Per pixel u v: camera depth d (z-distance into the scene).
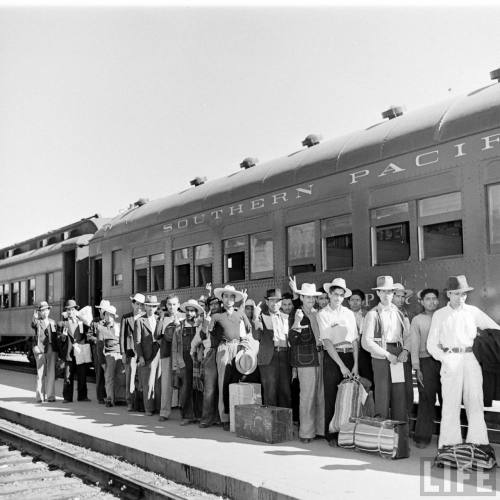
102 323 10.07
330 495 4.47
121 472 5.99
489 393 5.52
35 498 5.38
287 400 7.09
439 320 5.51
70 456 6.42
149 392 8.61
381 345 6.13
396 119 7.47
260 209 8.99
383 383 6.15
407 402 6.25
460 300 5.45
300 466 5.40
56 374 11.13
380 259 7.22
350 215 7.59
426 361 6.03
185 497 5.00
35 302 16.48
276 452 6.01
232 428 7.20
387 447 5.64
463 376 5.34
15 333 17.66
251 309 8.02
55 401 10.43
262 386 7.34
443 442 5.36
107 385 9.70
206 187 10.56
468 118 6.33
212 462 5.60
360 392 6.25
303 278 8.21
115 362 9.78
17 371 16.88
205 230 10.16
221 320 7.56
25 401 10.41
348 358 6.35
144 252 11.91
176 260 10.89
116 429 7.50
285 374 7.07
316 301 7.75
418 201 6.80
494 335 5.39
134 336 8.65
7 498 5.42
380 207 7.23
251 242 9.16
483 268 6.07
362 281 7.38
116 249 12.94
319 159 8.14
